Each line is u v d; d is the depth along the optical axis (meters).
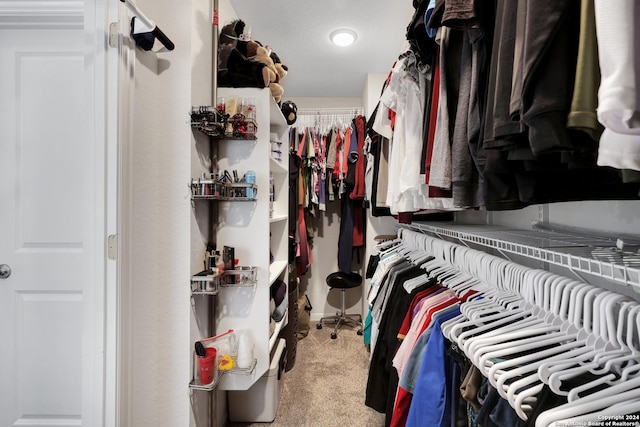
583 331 0.62
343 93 3.21
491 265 0.94
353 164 2.80
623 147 0.36
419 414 0.85
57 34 1.28
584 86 0.38
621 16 0.33
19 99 1.27
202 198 1.22
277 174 2.05
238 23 1.51
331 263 3.36
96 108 1.07
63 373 1.27
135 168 1.16
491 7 0.64
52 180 1.27
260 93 1.41
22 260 1.28
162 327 1.23
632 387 0.47
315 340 2.76
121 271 1.08
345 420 1.68
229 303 1.40
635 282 0.45
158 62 1.23
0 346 1.28
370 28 2.07
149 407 1.21
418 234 1.81
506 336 0.65
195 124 1.21
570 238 0.89
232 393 1.66
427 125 1.03
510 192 0.65
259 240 1.40
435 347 0.88
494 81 0.54
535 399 0.53
